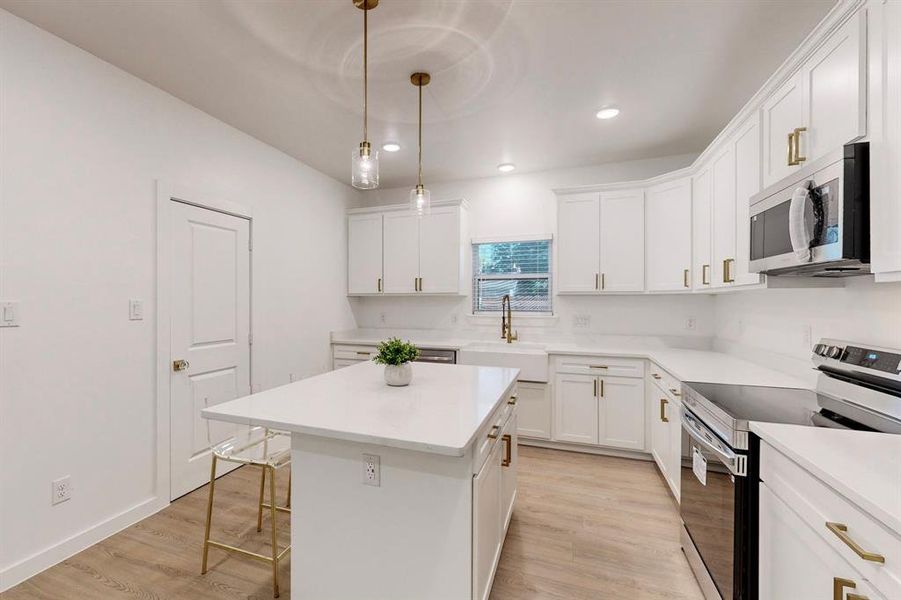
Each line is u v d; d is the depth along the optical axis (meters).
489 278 4.27
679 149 3.45
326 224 4.18
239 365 3.10
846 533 0.92
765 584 1.33
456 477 1.34
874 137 1.24
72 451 2.04
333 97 2.59
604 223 3.55
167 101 2.55
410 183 4.47
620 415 3.26
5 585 1.78
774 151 1.86
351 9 1.80
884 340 1.56
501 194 4.20
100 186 2.19
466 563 1.34
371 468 1.43
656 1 1.76
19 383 1.86
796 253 1.47
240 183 3.12
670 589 1.77
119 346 2.27
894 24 1.16
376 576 1.44
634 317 3.75
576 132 3.10
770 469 1.30
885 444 1.16
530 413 3.51
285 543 2.10
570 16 1.85
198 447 2.73
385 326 4.68
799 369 2.15
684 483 1.99
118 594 1.75
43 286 1.95
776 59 2.18
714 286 2.61
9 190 1.84
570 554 2.01
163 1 1.75
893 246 1.16
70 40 2.03
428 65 2.22
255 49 2.10
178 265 2.62
